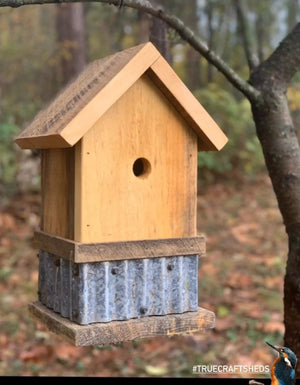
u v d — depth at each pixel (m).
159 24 3.06
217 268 6.98
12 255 7.15
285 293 2.57
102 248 2.25
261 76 2.62
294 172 2.56
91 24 12.39
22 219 8.28
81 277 2.24
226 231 8.39
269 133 2.58
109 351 5.04
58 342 5.18
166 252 2.38
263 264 7.16
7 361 4.84
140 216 2.36
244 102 10.84
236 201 9.79
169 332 2.36
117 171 2.31
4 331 5.33
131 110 2.32
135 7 2.30
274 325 5.33
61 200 2.46
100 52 11.67
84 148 2.24
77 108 2.22
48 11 12.66
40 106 10.88
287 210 2.56
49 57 11.48
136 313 2.34
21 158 9.33
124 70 2.21
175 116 2.41
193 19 11.12
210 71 11.47
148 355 4.97
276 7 13.60
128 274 2.32
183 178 2.44
